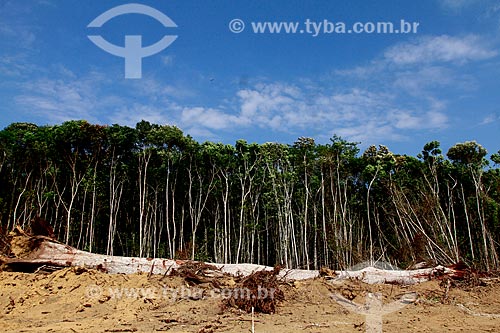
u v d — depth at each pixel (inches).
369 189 1549.0
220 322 403.5
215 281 514.3
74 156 1486.2
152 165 1630.2
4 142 1412.4
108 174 1595.7
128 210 1723.7
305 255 1654.8
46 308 442.6
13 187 1464.1
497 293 543.2
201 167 1689.2
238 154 1715.1
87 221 1582.2
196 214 1754.4
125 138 1540.4
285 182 1647.4
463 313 470.6
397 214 1512.1
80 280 497.0
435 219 1408.7
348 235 1612.9
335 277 569.0
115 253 1684.3
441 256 1282.0
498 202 1509.6
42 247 555.5
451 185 1587.1
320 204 1716.3
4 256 549.0
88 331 363.6
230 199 1738.4
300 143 1688.0
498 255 1469.0
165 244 1651.1
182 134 1599.4
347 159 1642.5
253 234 1603.1
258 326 391.5
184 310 446.3
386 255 1499.8
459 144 1504.7
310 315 446.9
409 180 1587.1
